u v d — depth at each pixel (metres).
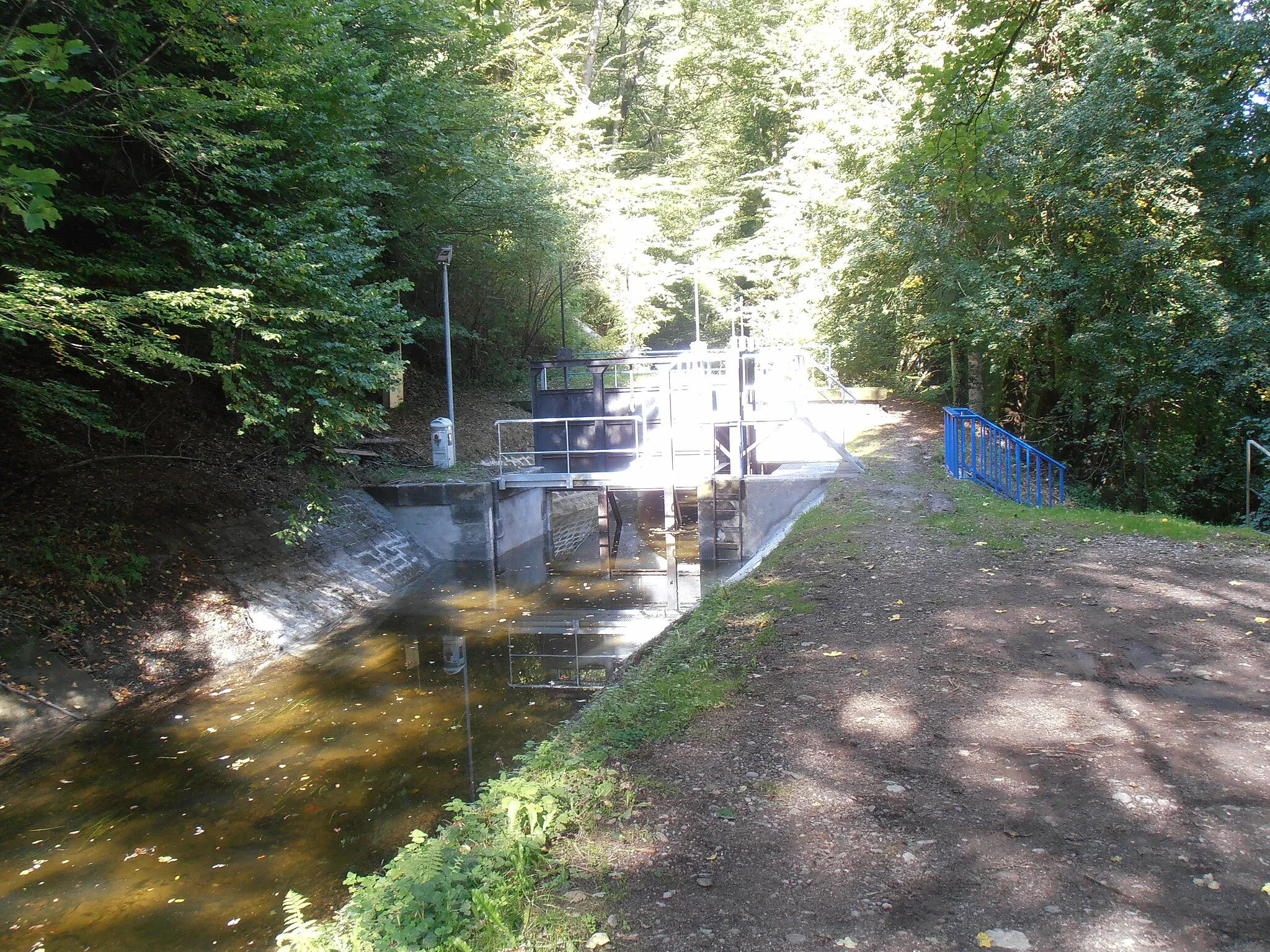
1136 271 12.73
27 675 7.05
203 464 11.26
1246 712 4.44
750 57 31.08
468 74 17.64
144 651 8.09
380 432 16.83
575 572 13.96
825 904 3.01
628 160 34.59
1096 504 13.68
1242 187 12.88
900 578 7.47
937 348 19.39
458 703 7.70
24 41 3.98
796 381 17.23
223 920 4.42
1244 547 8.00
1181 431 15.40
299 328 8.88
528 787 3.79
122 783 6.07
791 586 7.43
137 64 7.74
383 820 5.45
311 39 9.57
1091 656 5.36
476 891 2.98
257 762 6.39
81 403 8.99
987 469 11.73
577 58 31.03
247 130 9.22
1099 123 12.20
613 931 2.91
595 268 24.30
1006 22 6.57
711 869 3.27
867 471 12.76
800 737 4.44
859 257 15.12
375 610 11.19
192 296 7.18
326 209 9.38
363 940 2.90
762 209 27.78
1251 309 12.23
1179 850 3.23
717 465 13.54
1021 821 3.50
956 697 4.84
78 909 4.53
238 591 9.57
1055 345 14.82
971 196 7.66
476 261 20.33
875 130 15.04
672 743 4.45
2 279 7.32
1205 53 12.98
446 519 13.77
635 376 21.30
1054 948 2.70
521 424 20.05
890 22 16.45
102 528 8.85
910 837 3.43
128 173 8.77
